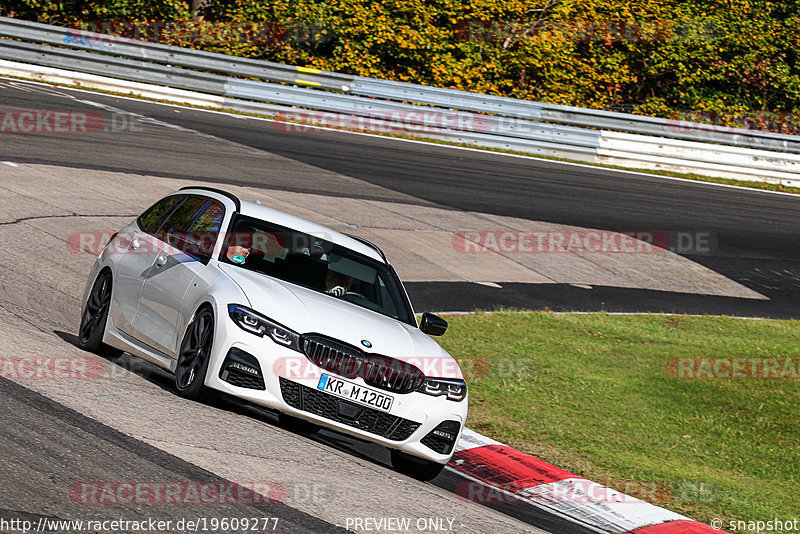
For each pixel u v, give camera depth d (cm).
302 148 8538
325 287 2897
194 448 2209
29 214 5253
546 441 3412
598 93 14125
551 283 6309
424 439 2620
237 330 2516
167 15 12275
